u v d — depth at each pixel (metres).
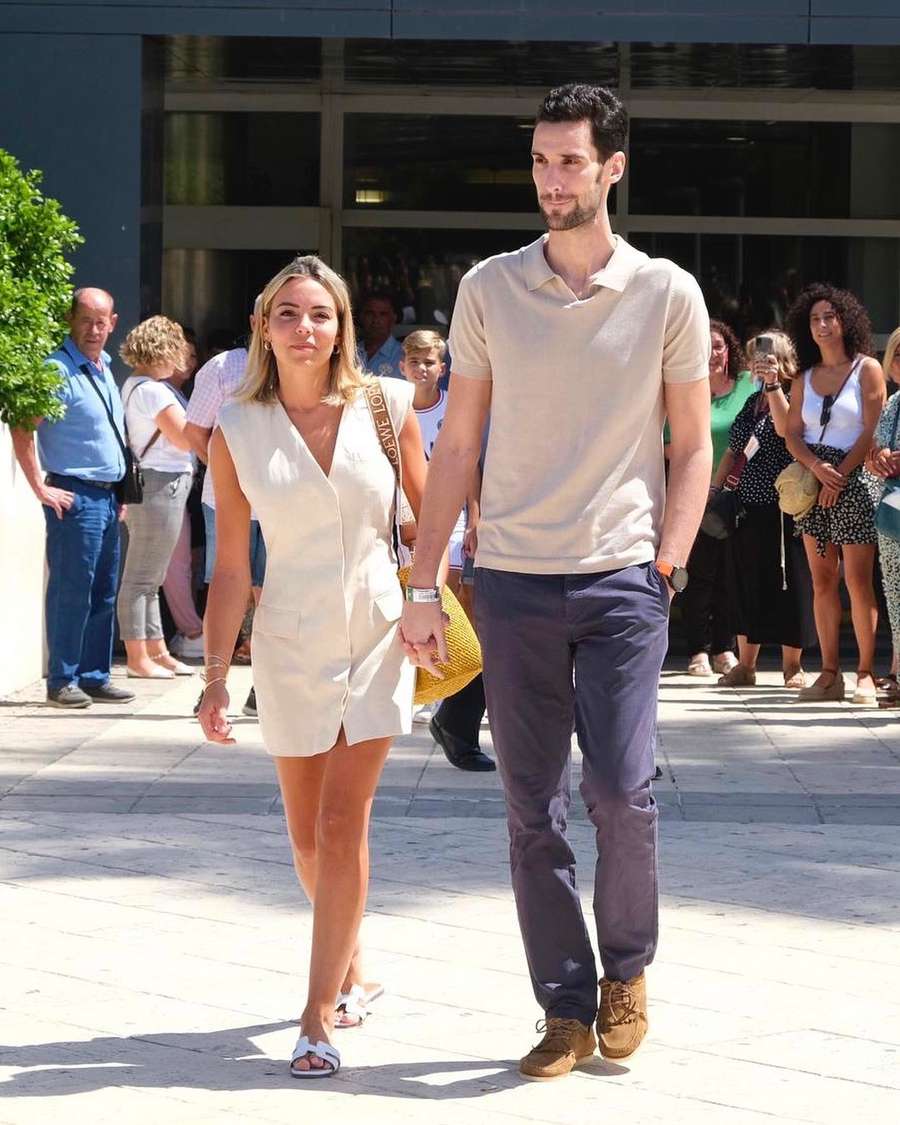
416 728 11.57
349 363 5.77
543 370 5.34
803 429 12.88
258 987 6.27
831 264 20.48
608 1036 5.50
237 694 13.13
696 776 10.20
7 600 13.04
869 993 6.21
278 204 20.00
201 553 15.48
